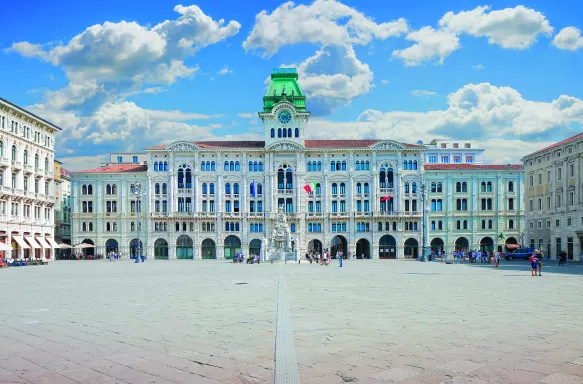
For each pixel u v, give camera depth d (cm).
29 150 10075
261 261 10531
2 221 8956
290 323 2180
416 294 3384
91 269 7388
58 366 1524
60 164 14075
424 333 1947
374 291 3606
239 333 1977
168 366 1508
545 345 1728
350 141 13988
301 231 13175
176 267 7981
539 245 11369
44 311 2612
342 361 1534
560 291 3575
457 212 13300
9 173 9250
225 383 1340
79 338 1912
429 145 17050
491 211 13325
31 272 6544
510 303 2856
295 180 13262
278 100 13838
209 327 2109
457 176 13362
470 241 13275
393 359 1552
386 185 13325
